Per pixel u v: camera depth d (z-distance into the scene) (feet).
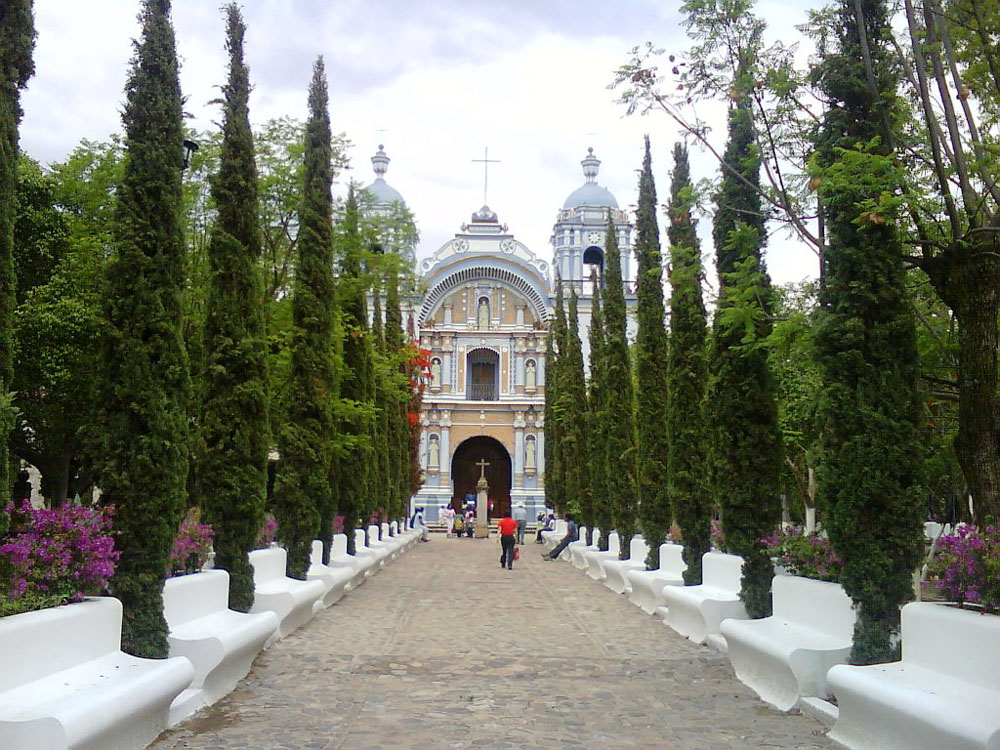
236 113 49.14
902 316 33.01
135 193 34.40
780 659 32.55
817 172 34.76
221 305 47.37
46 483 78.43
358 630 52.19
